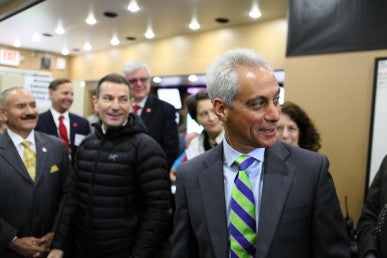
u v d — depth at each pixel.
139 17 4.59
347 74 2.31
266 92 0.92
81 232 1.92
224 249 1.00
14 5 4.55
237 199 1.02
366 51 2.23
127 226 1.84
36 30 5.56
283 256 0.96
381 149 2.15
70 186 2.07
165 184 1.88
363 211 1.58
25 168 2.12
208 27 5.02
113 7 4.21
